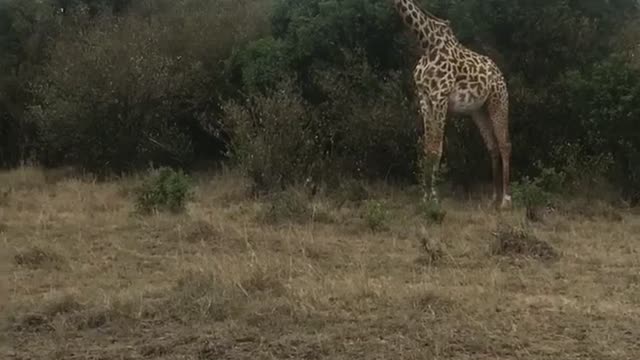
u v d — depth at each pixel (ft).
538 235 32.14
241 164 45.98
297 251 29.45
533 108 46.24
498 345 18.31
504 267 26.84
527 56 46.98
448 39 42.14
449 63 41.29
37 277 25.53
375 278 25.00
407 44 49.19
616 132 42.32
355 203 41.93
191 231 32.22
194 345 18.52
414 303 21.57
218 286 22.56
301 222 35.53
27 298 22.61
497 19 46.68
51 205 40.50
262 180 44.91
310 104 49.96
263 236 31.94
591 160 42.73
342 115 47.75
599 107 42.19
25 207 40.14
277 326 19.70
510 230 30.35
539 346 18.31
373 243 31.32
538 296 22.68
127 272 26.35
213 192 46.39
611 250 29.94
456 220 36.70
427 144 41.06
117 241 31.40
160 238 32.07
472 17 46.96
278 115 45.62
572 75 43.52
